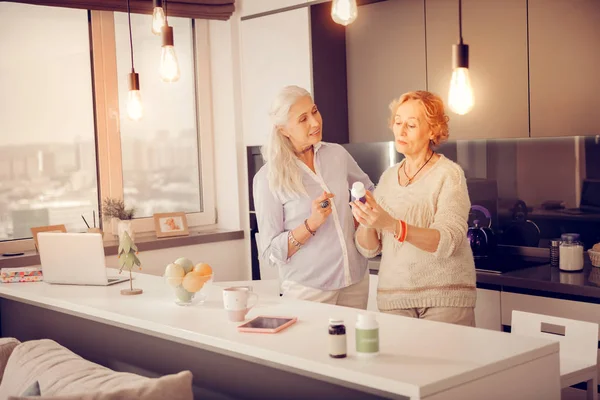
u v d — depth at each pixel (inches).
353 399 73.9
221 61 203.0
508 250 165.9
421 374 69.0
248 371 86.7
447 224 99.9
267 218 116.4
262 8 187.0
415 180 105.8
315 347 80.0
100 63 185.8
